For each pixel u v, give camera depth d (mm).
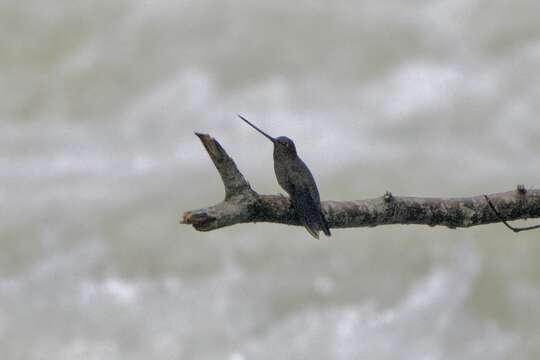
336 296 15141
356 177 18922
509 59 22594
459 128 20703
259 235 16516
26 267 16359
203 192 18469
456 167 19156
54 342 14508
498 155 19531
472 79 22109
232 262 16000
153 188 18750
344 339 14336
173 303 15219
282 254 16094
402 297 15094
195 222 5656
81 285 15805
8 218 17703
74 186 18984
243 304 15086
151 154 20547
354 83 22719
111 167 19922
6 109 22844
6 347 14414
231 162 5742
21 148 21031
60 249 16781
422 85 22172
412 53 23203
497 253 15742
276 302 15117
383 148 20109
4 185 19156
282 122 21641
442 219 6582
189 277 15812
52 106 22922
